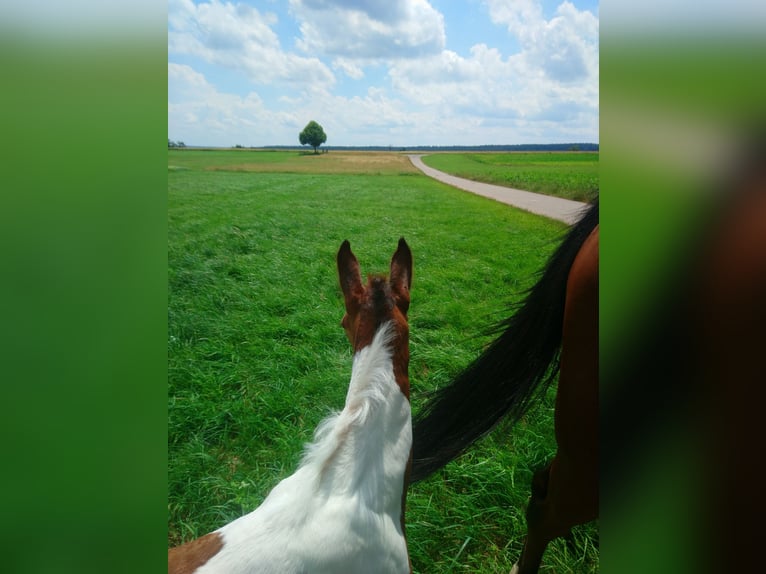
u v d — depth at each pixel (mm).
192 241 8883
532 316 2129
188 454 3076
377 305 1728
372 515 1520
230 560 1388
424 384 3871
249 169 38750
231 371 4074
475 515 2633
